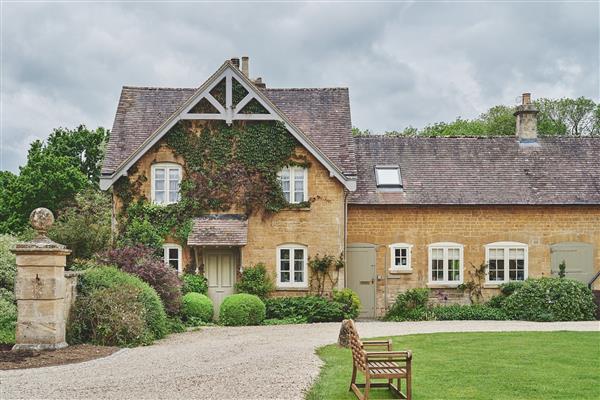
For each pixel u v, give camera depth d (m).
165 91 27.66
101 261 21.41
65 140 49.91
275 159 24.97
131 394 10.69
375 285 26.30
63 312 15.52
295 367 13.04
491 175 27.62
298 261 24.95
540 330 19.81
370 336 18.34
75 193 44.91
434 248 26.48
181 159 25.00
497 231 26.66
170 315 21.22
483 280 26.45
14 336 15.56
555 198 26.81
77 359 13.73
